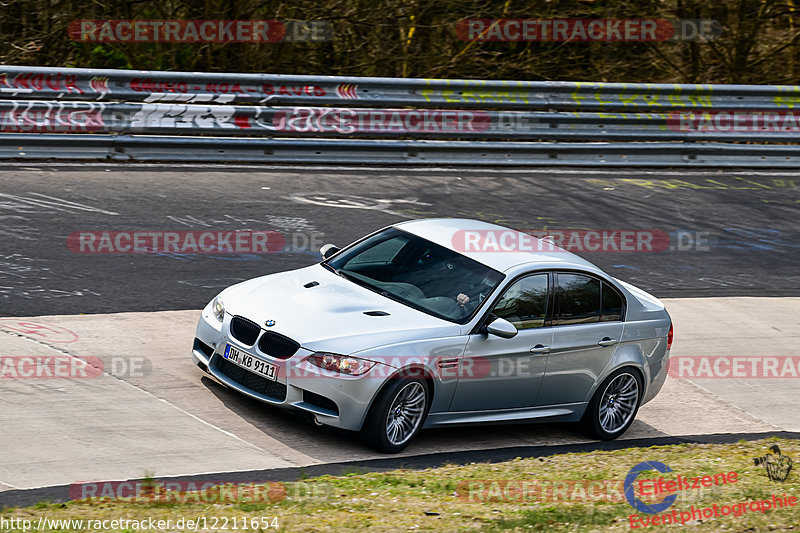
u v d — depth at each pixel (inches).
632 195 1175.0
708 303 890.1
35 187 938.1
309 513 392.5
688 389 714.2
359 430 505.4
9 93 1004.6
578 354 586.9
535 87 1226.6
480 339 541.3
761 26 1594.5
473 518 402.0
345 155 1158.3
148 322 665.0
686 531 408.2
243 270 803.4
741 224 1126.4
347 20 1359.5
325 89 1141.1
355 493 428.5
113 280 740.7
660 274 943.0
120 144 1058.1
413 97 1178.0
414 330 526.0
